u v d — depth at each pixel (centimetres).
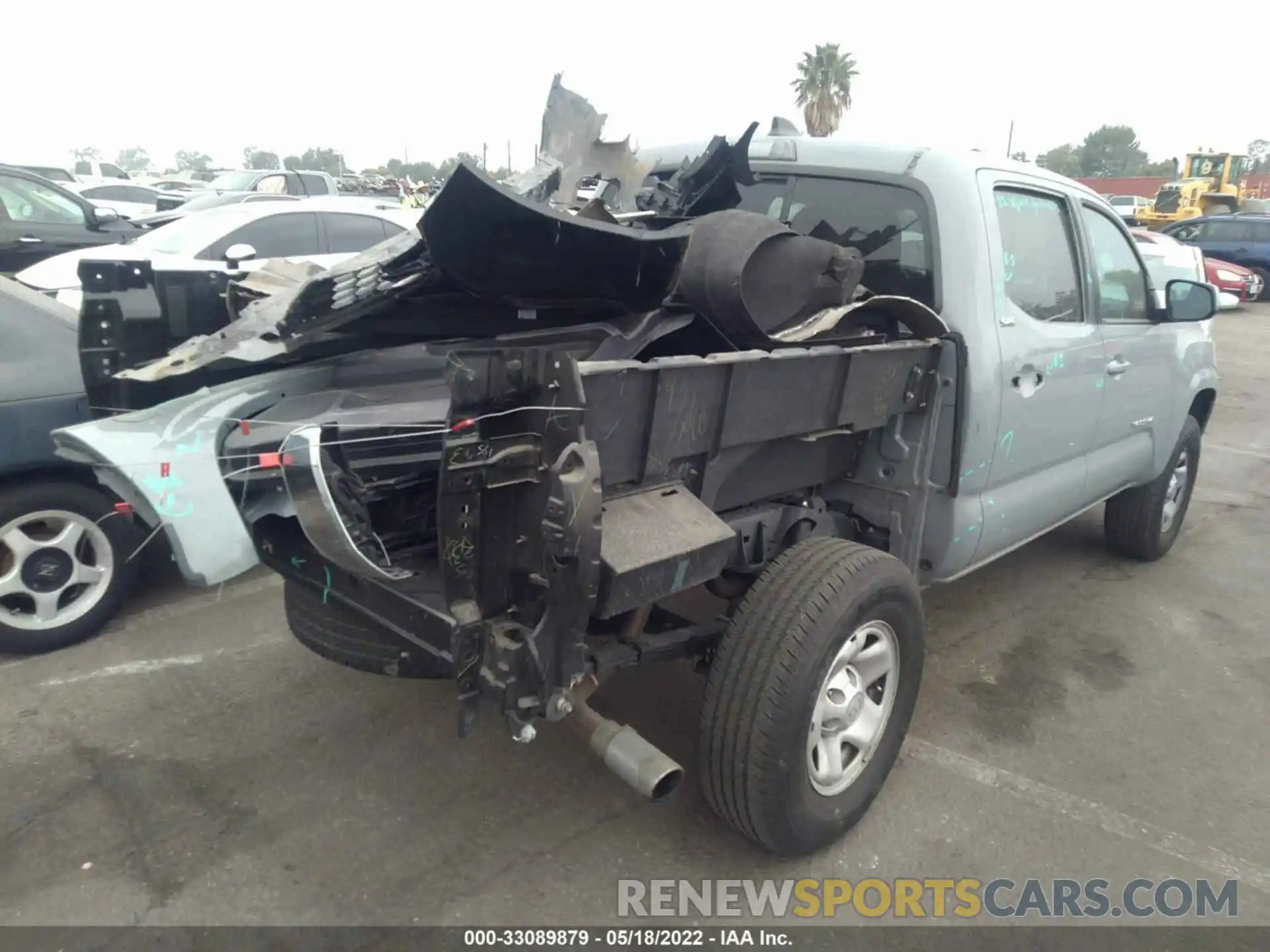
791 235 287
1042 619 484
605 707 374
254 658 405
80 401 389
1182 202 3403
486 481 213
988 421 349
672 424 243
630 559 223
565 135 319
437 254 231
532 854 292
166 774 325
